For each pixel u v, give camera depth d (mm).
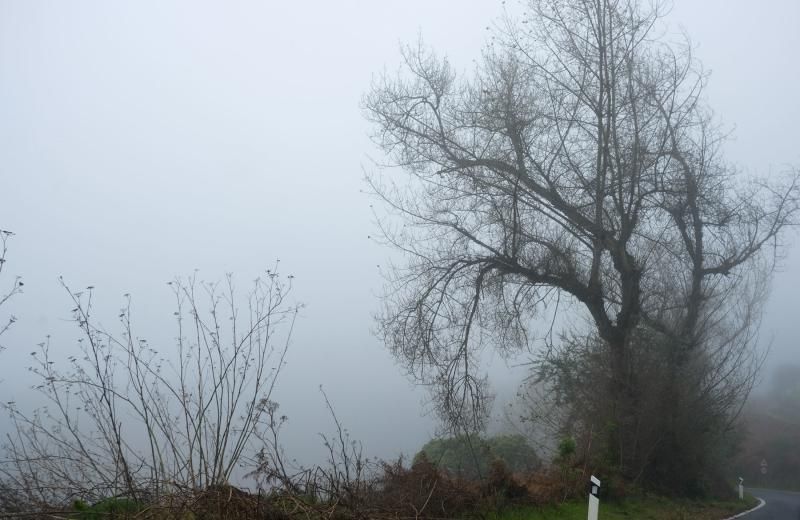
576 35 20000
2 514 8133
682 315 22375
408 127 20828
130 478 8836
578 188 19938
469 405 19500
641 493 19000
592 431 19797
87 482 8828
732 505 21469
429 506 11914
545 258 20234
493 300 20312
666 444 20844
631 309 20812
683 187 20484
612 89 19578
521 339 20391
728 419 24922
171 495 8773
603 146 19688
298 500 9625
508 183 19906
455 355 19891
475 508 12930
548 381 22281
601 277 21016
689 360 22312
